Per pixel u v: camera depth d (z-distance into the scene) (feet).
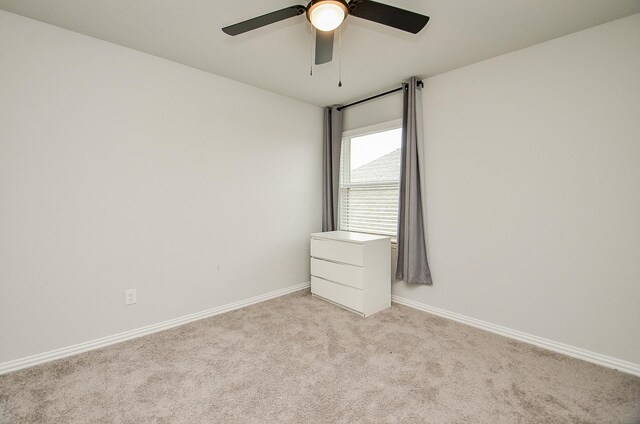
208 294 8.96
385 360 6.50
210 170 8.95
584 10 5.86
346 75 9.04
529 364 6.36
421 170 9.14
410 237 9.20
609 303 6.32
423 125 9.36
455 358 6.59
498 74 7.78
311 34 6.77
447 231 8.87
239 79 9.38
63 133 6.59
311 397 5.29
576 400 5.22
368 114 11.10
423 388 5.54
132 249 7.56
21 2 5.68
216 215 9.12
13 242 6.10
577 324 6.70
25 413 4.87
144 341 7.39
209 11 5.98
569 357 6.70
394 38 6.92
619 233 6.20
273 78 9.29
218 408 5.01
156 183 7.93
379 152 11.03
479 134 8.15
